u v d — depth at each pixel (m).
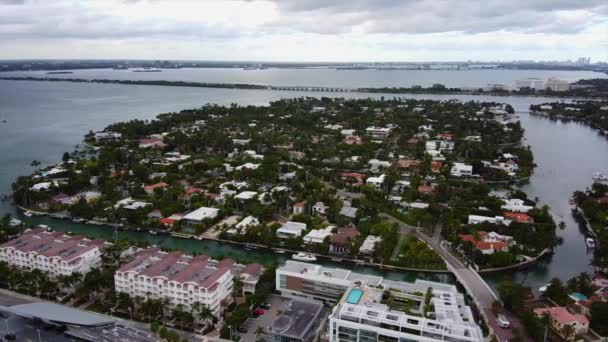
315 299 186.88
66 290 192.88
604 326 168.75
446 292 165.25
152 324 160.25
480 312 180.12
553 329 170.12
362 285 172.25
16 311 164.75
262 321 174.75
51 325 168.12
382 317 148.50
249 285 194.62
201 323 172.75
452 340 139.62
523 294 183.25
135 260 198.38
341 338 152.38
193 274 183.50
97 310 182.75
